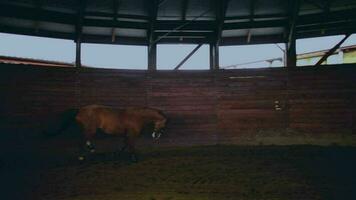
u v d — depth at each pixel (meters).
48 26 13.95
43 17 13.28
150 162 10.00
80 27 13.69
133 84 13.73
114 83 13.55
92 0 13.36
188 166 9.41
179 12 14.39
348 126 12.98
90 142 9.86
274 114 13.73
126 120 9.98
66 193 6.91
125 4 13.73
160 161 10.14
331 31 15.09
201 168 9.15
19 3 12.62
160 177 8.24
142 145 13.23
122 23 14.41
